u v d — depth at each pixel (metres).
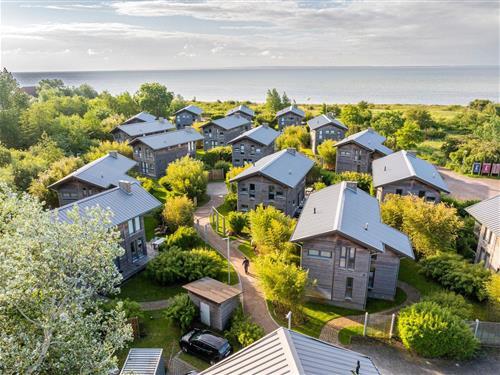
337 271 27.95
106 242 14.57
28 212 14.08
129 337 15.14
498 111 113.81
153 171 59.88
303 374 11.72
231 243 38.78
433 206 33.56
